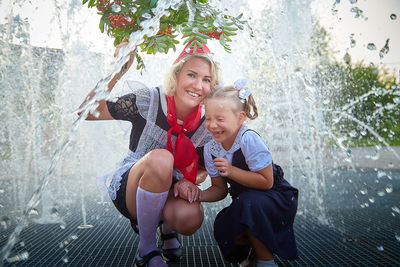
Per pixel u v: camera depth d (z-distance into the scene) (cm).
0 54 279
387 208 267
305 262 158
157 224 151
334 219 239
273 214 145
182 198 160
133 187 154
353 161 562
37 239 201
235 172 149
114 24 157
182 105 165
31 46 284
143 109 168
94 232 218
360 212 257
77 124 147
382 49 189
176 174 177
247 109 158
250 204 143
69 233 215
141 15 153
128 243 192
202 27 149
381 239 191
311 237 199
